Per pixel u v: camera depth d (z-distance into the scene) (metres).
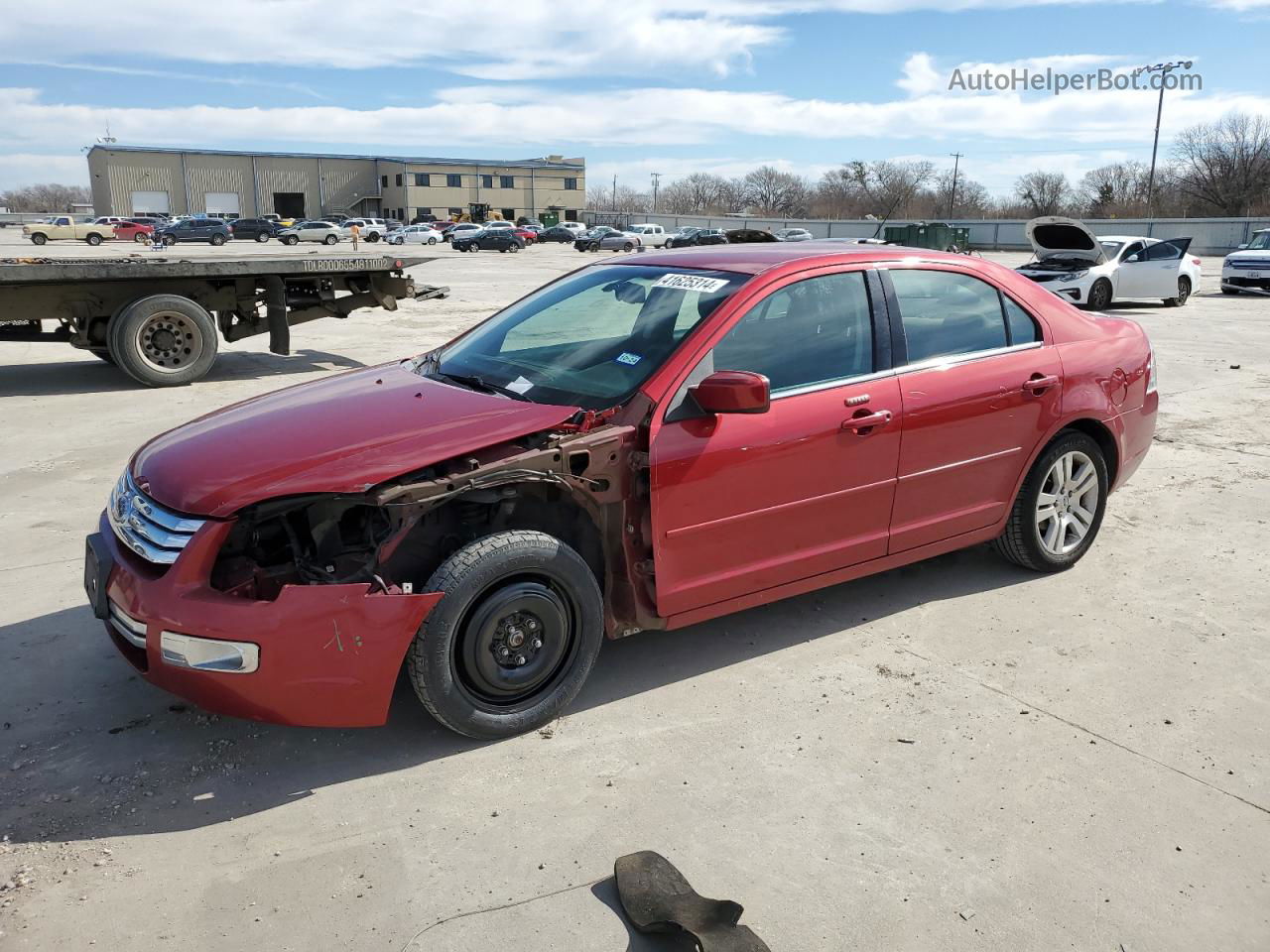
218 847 2.78
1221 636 4.16
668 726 3.43
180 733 3.37
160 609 2.88
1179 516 5.73
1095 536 4.96
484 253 50.44
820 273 3.81
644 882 2.59
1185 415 8.59
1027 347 4.39
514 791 3.04
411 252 49.19
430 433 3.17
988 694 3.66
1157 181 72.56
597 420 3.34
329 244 58.19
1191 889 2.64
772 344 3.63
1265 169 62.53
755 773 3.15
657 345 3.55
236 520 2.91
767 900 2.58
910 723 3.45
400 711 3.53
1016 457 4.36
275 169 96.50
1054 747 3.31
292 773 3.14
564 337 3.91
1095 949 2.42
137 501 3.14
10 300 9.49
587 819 2.91
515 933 2.45
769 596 3.77
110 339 9.78
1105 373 4.63
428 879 2.65
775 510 3.62
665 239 62.59
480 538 3.14
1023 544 4.59
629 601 3.46
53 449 7.24
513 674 3.24
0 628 4.16
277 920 2.49
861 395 3.78
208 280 10.47
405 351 12.70
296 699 2.91
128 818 2.90
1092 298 17.66
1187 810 2.97
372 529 3.23
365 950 2.39
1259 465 6.85
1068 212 78.19
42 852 2.74
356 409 3.46
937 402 3.98
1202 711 3.55
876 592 4.60
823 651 4.00
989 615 4.34
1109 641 4.10
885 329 3.92
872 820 2.92
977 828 2.88
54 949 2.38
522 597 3.18
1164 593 4.60
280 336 10.91
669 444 3.32
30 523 5.54
